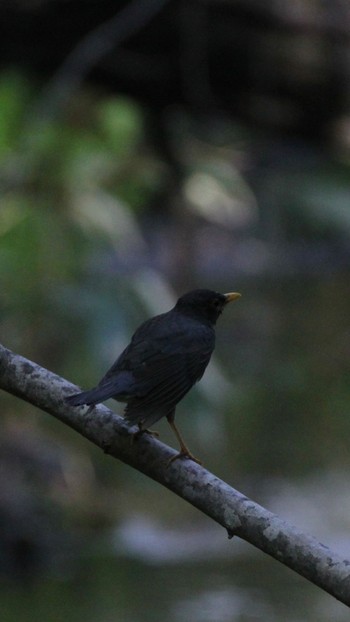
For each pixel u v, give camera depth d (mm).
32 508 12750
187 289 18578
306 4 11922
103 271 13648
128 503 13711
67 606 10703
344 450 15562
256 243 22062
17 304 13039
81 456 14641
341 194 16312
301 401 17625
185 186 15828
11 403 14320
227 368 19312
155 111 13195
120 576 11680
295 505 13531
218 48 11961
